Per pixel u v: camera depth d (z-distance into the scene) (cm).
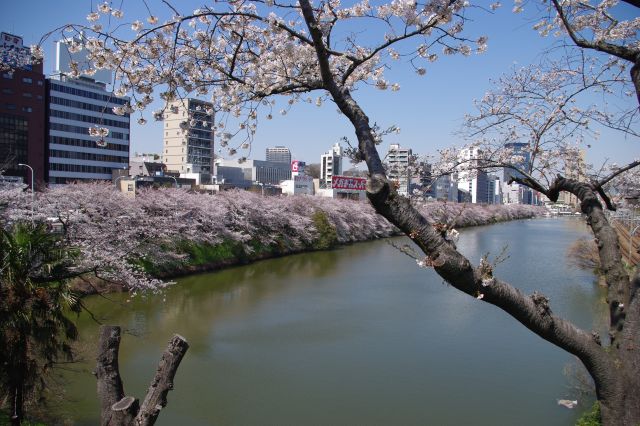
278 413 1002
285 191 6300
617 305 363
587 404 1043
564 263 3064
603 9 538
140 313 1703
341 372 1223
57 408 945
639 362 324
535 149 580
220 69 481
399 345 1434
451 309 1872
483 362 1302
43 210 1822
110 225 1873
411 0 483
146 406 338
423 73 614
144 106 524
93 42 490
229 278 2431
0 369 681
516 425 954
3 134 4494
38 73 4784
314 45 338
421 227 304
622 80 561
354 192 6612
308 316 1747
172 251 2344
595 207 407
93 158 5541
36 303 708
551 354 1362
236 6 527
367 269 2869
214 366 1250
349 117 345
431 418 984
